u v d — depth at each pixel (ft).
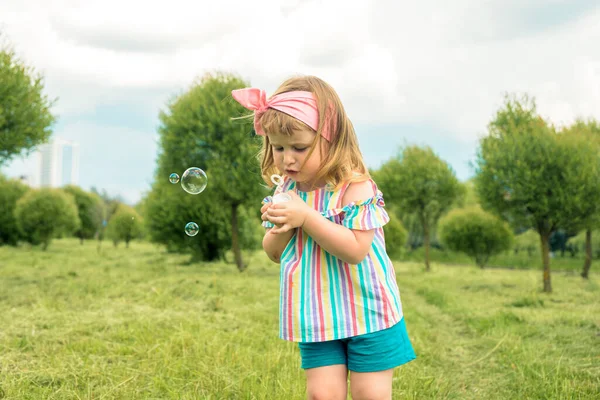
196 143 43.83
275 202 6.06
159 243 62.80
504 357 14.02
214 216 55.57
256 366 11.64
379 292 6.39
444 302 26.09
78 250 89.35
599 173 31.73
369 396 6.26
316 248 6.59
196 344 13.14
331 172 6.51
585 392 10.46
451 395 10.85
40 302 21.03
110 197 117.08
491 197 34.60
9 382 10.30
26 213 87.10
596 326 18.16
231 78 45.78
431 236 108.06
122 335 14.48
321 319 6.31
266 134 6.48
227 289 27.45
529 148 32.71
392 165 55.36
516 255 95.35
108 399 9.63
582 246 91.15
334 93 6.55
